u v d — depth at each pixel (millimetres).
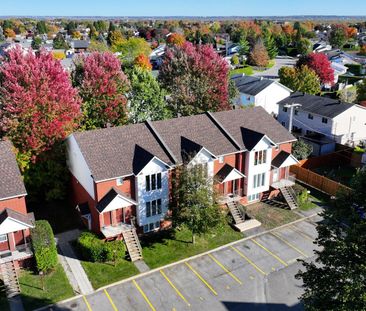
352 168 59500
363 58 166250
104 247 36281
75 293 32719
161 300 32125
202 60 70438
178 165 40031
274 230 42562
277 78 127312
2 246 34719
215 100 65562
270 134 48344
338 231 24469
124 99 55812
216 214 38438
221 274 35406
